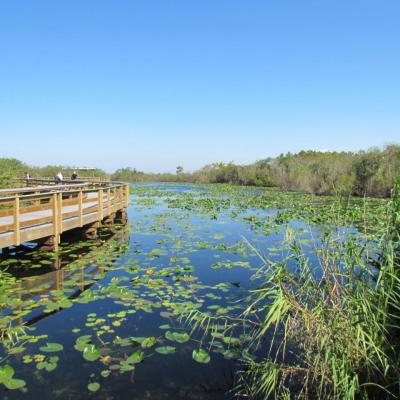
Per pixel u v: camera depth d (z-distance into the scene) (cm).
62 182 1585
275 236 1004
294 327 337
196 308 476
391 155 2177
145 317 454
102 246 871
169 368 345
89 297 512
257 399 302
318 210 1533
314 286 329
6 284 576
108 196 1135
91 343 386
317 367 303
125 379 327
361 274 315
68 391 309
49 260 725
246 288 564
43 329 422
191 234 1037
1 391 307
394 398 264
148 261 732
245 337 398
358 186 2302
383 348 276
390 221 325
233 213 1531
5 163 2789
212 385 321
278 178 3778
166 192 3139
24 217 893
